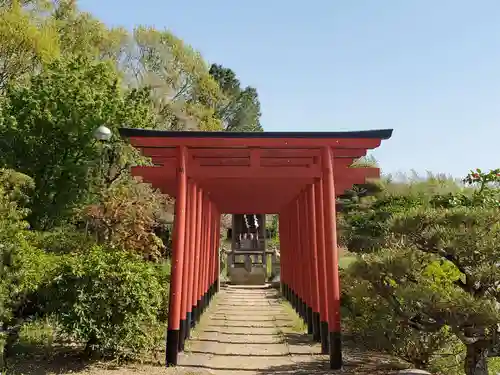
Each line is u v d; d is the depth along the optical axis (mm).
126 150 14672
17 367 5723
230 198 12602
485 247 4949
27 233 7930
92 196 13602
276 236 27531
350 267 5906
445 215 5422
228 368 6180
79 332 5723
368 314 6684
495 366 6629
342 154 7016
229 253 19047
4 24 13859
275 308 12328
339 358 6086
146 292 6148
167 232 17016
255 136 6316
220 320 10305
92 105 12703
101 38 21766
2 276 5621
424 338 5961
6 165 11398
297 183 8977
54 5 20344
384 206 13203
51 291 6000
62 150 12750
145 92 16031
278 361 6598
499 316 4383
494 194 9984
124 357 6281
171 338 6230
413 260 5395
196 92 28547
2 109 12250
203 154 7375
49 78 13070
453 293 4785
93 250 6832
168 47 26156
